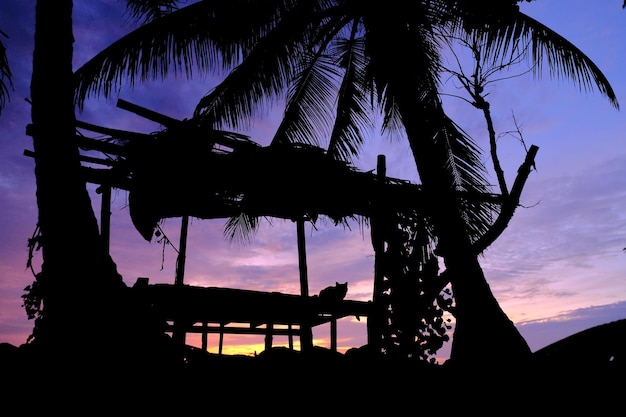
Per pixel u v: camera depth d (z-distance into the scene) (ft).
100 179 16.26
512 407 11.97
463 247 19.19
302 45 25.76
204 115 24.66
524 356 16.53
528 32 22.99
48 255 12.47
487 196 22.67
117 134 15.93
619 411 9.58
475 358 16.61
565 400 10.45
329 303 19.40
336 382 12.96
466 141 24.97
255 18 22.33
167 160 16.34
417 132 21.11
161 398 10.87
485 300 18.22
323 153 19.33
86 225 13.00
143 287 15.71
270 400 11.69
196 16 21.22
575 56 22.95
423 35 26.37
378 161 21.07
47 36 14.06
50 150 13.28
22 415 9.87
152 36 20.62
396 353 16.63
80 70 19.57
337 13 24.25
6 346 11.76
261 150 17.87
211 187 17.61
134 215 17.53
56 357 11.09
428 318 17.67
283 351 13.88
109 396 10.61
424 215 20.93
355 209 20.47
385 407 12.59
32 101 13.85
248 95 24.73
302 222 20.81
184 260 18.49
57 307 11.88
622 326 10.41
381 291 18.71
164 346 12.19
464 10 22.57
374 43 22.53
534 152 20.42
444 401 13.20
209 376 11.86
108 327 11.74
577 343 10.86
